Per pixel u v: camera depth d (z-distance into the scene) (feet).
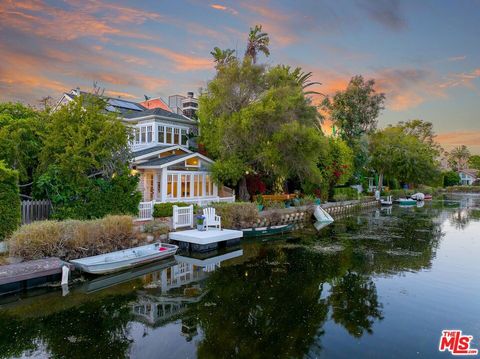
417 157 171.83
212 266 44.09
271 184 106.42
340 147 124.06
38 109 63.72
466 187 282.15
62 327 25.95
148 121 87.66
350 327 26.27
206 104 86.94
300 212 87.81
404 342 23.89
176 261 46.47
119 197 55.36
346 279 38.58
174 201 72.23
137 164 73.05
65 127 51.11
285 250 53.98
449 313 29.04
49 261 35.58
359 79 147.54
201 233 53.88
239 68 83.46
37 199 53.67
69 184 49.96
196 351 22.50
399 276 39.83
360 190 158.10
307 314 28.81
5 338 24.08
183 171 75.56
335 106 149.59
